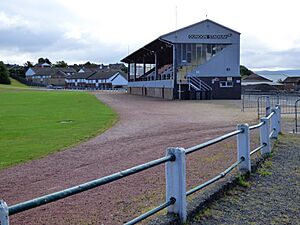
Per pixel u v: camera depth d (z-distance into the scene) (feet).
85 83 458.09
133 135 51.06
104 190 24.29
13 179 28.58
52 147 42.39
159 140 46.50
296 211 19.21
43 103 126.62
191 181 25.07
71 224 18.71
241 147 25.73
